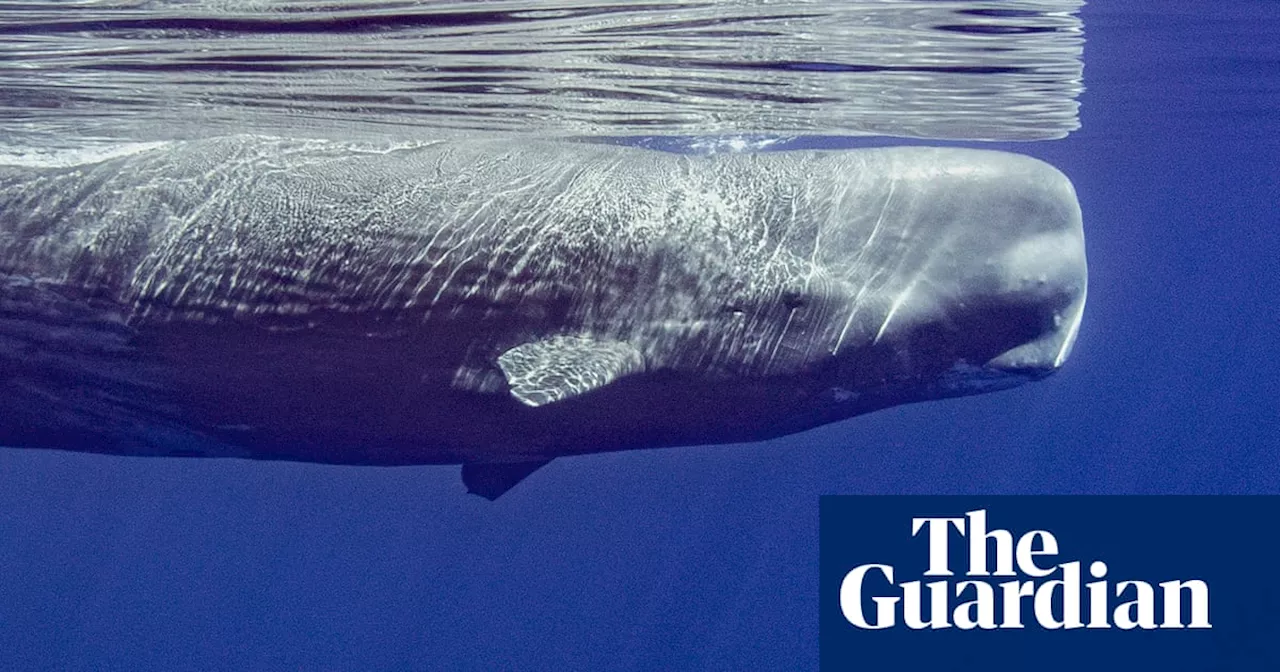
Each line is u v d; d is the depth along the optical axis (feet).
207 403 22.27
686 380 22.07
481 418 22.03
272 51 26.84
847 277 22.43
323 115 30.40
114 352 21.56
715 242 21.83
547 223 20.99
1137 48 34.50
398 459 24.18
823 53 29.84
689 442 24.22
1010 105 38.70
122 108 30.89
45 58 26.94
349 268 20.59
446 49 27.17
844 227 22.68
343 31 25.67
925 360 23.06
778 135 37.96
